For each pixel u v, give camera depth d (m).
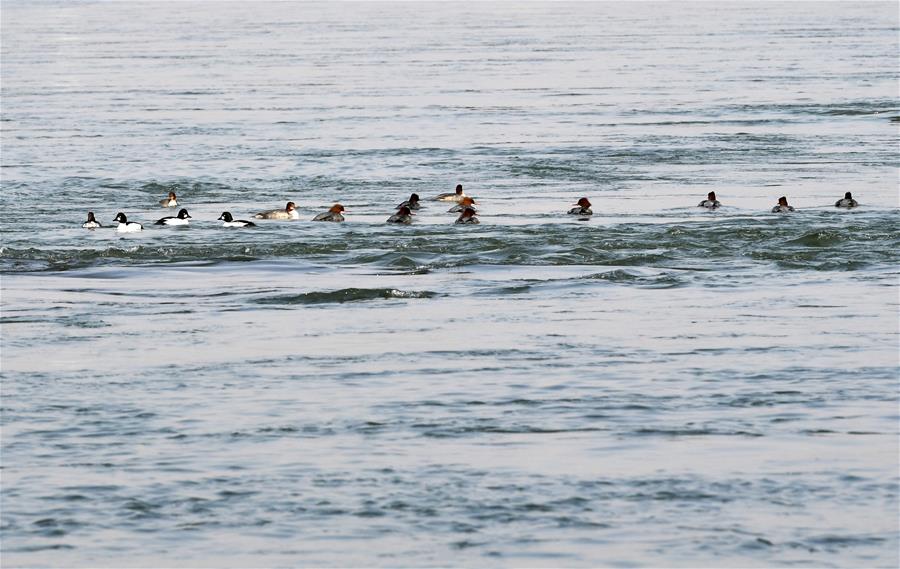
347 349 92.88
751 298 109.81
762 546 57.12
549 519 60.22
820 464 66.88
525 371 86.06
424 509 61.47
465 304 108.56
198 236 143.62
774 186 180.12
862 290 112.88
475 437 72.06
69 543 58.00
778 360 88.44
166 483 65.12
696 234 137.88
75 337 97.50
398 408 77.81
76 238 142.75
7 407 78.69
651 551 56.69
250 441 71.75
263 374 86.19
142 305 109.44
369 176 193.50
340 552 56.81
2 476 66.31
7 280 121.12
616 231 141.38
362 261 129.50
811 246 132.75
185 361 89.88
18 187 181.62
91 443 71.69
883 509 60.91
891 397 79.00
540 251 131.62
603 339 95.12
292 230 147.25
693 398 79.25
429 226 149.00
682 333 96.75
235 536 58.59
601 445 70.38
